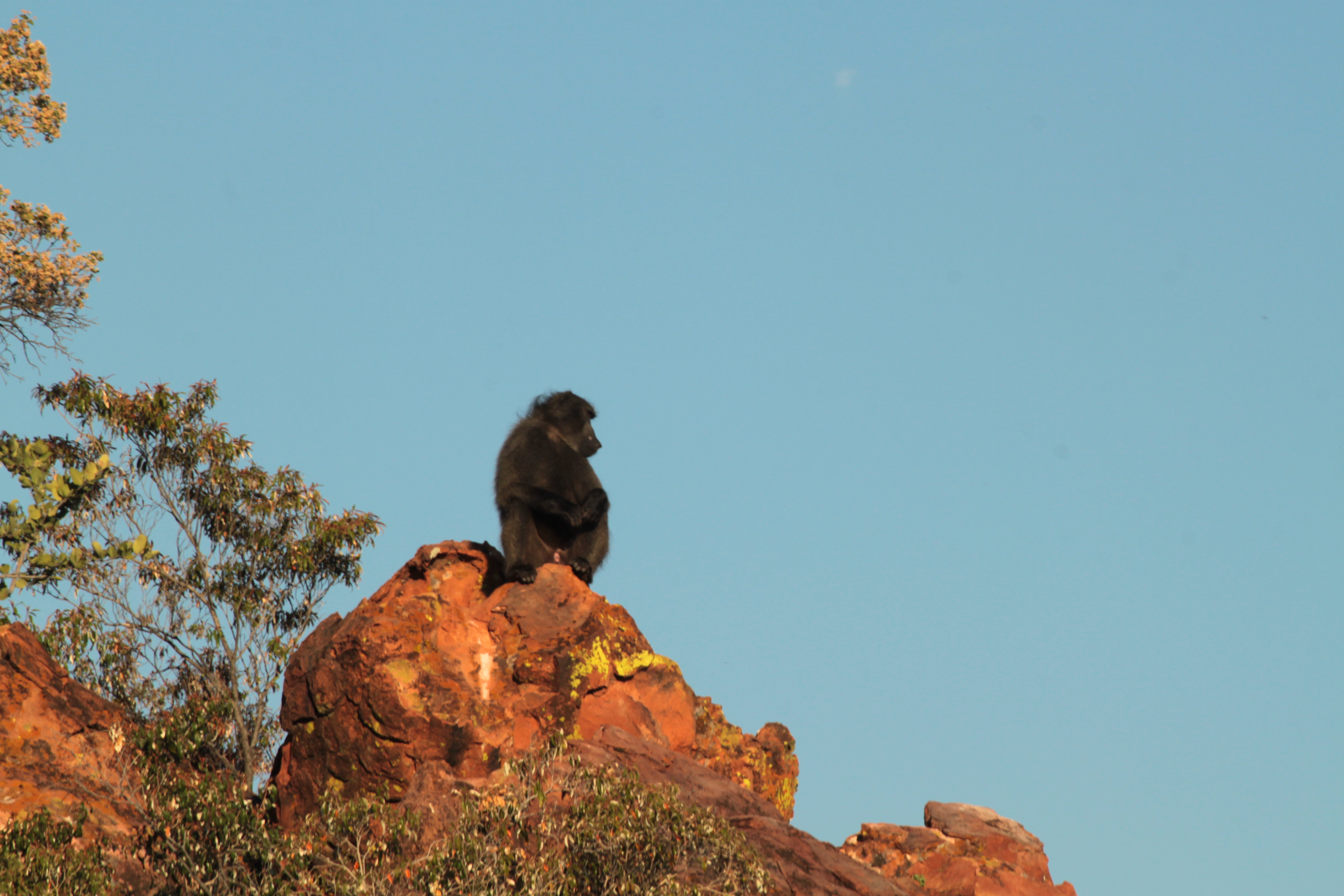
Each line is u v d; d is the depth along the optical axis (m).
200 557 30.66
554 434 26.02
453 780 18.80
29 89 38.38
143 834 18.84
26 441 30.86
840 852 20.58
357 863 17.77
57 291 37.16
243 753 28.22
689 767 21.66
